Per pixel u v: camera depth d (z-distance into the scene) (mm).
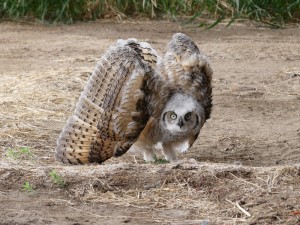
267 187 12711
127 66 13797
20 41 28000
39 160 14859
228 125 17781
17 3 32094
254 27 31078
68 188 13031
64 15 32312
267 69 23797
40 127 17234
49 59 24781
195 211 12156
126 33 29656
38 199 12688
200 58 14203
